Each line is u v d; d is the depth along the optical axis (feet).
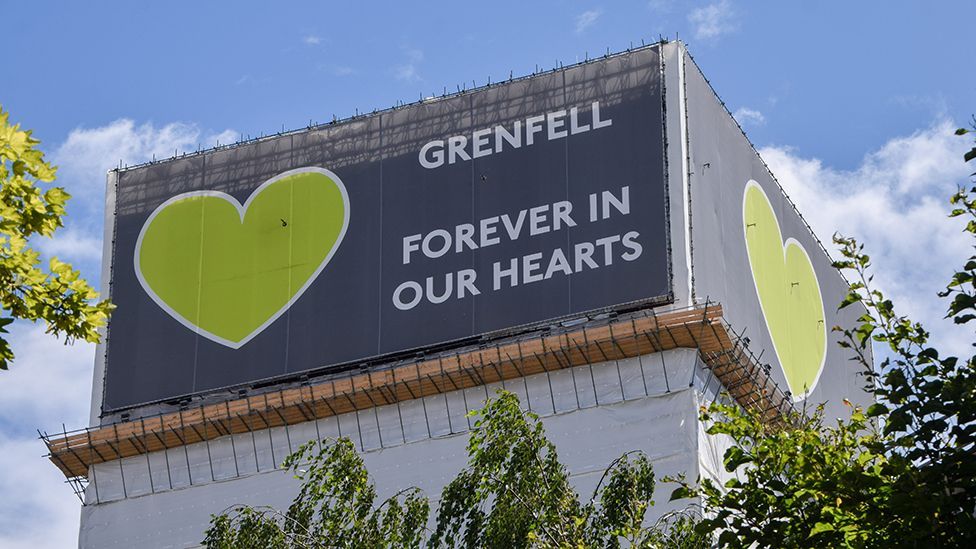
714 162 249.75
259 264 257.96
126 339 261.03
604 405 227.81
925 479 79.05
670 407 224.53
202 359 255.50
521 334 237.66
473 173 249.55
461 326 240.73
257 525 157.07
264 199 262.06
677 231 234.99
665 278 231.91
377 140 258.37
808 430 89.97
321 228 256.11
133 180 272.31
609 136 243.60
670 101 243.19
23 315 78.84
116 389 257.96
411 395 240.53
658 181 238.48
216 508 245.04
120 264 266.36
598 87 247.29
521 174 246.06
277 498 241.96
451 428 236.43
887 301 85.51
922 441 80.94
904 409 81.15
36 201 78.28
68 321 79.46
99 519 249.75
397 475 236.22
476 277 242.78
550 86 250.37
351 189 256.52
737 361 229.66
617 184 240.32
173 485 248.73
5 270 78.07
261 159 265.54
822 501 82.89
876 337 85.35
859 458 84.48
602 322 233.55
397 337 244.22
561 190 242.99
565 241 239.71
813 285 283.59
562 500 132.36
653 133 241.76
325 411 244.01
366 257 251.19
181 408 253.44
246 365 252.42
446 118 254.88
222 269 260.21
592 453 224.94
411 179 253.03
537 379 233.96
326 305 250.78
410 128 256.73
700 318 226.58
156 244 265.95
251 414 246.47
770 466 86.28
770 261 264.93
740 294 248.52
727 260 246.06
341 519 149.07
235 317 256.32
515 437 139.74
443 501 147.23
